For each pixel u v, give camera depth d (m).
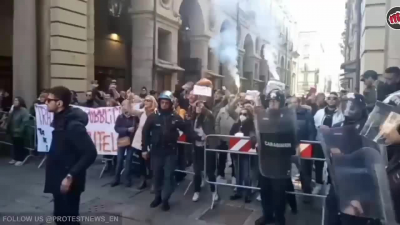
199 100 6.27
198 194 5.94
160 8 18.09
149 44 17.38
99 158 9.09
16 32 11.09
